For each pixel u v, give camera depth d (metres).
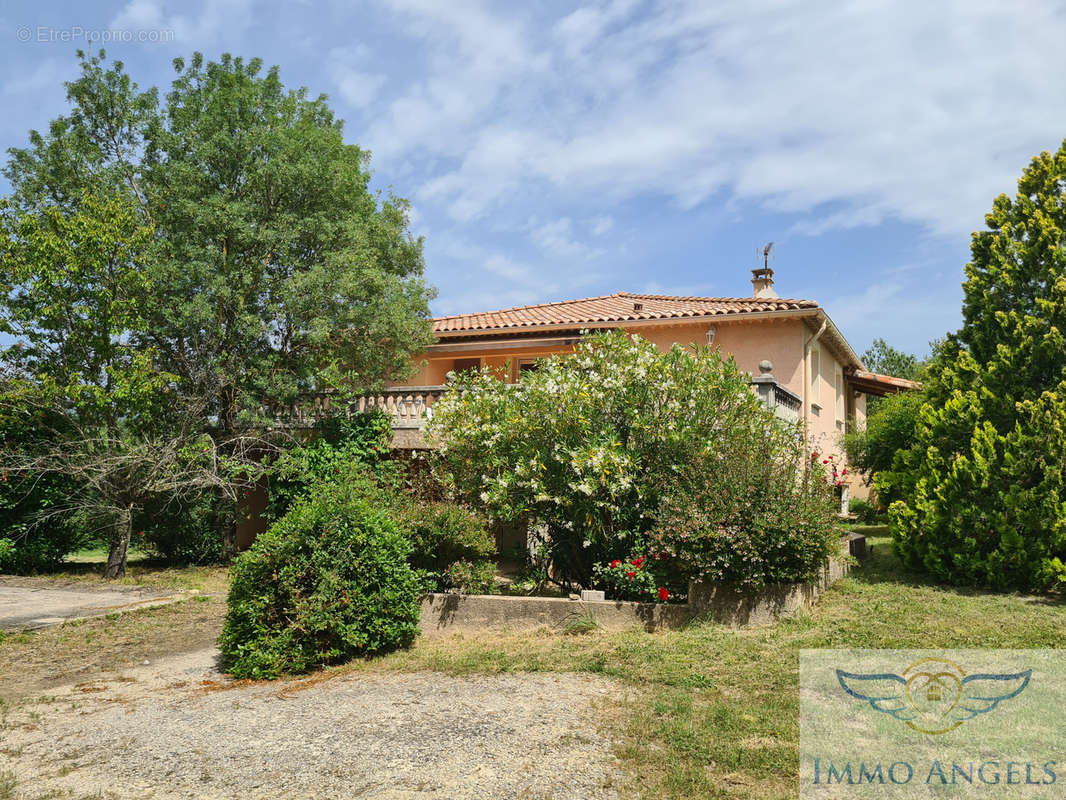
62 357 14.28
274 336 15.20
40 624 9.95
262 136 14.75
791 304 16.92
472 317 21.73
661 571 9.13
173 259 14.31
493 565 9.97
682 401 9.70
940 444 11.19
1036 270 10.89
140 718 6.06
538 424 9.86
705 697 5.91
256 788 4.57
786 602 8.45
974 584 10.32
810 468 10.29
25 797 4.54
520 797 4.30
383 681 6.92
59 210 14.01
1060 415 9.66
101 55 15.38
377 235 16.38
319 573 7.68
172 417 15.12
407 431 15.75
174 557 16.94
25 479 14.81
